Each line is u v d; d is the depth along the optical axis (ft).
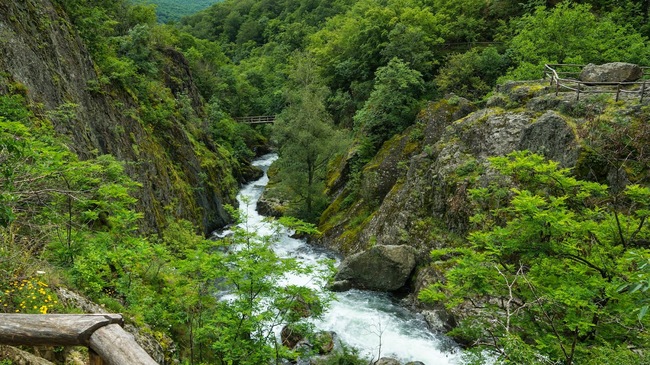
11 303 18.49
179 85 110.52
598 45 70.33
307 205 88.33
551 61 70.79
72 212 32.24
